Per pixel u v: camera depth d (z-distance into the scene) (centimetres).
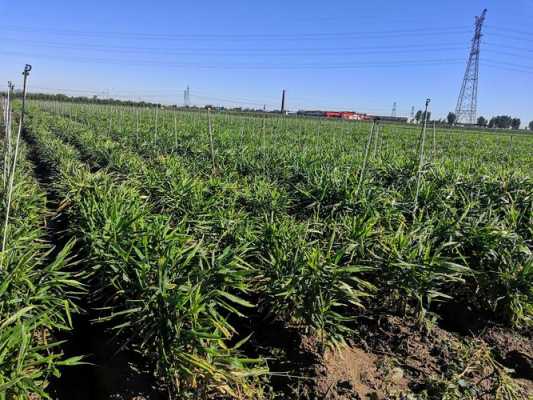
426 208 732
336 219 672
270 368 442
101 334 487
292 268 479
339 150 1628
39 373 333
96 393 409
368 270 516
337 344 446
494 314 544
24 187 736
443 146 2512
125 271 466
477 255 562
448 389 395
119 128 2211
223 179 898
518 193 765
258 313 516
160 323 398
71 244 475
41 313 402
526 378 445
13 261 439
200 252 469
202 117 3997
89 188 745
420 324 502
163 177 846
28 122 2812
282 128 3119
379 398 393
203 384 377
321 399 394
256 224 628
